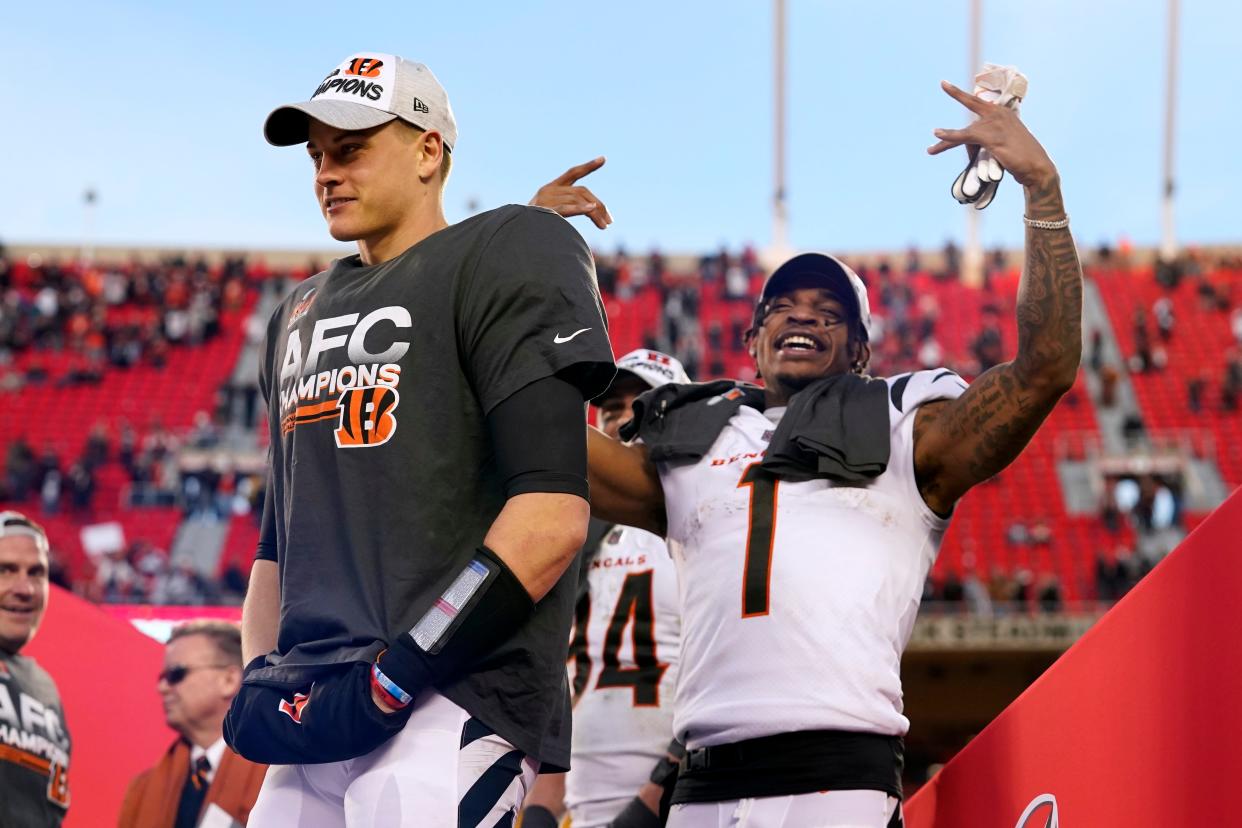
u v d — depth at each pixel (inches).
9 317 856.3
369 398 69.7
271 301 914.7
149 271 943.0
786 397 99.8
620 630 126.5
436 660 63.4
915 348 845.8
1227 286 883.4
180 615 152.6
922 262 957.8
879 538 89.4
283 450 75.4
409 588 66.9
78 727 119.1
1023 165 85.9
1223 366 789.9
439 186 77.9
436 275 70.9
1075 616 538.6
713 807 86.7
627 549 129.0
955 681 559.5
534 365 68.1
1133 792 73.5
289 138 76.0
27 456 679.1
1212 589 65.6
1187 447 698.2
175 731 123.4
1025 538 617.0
